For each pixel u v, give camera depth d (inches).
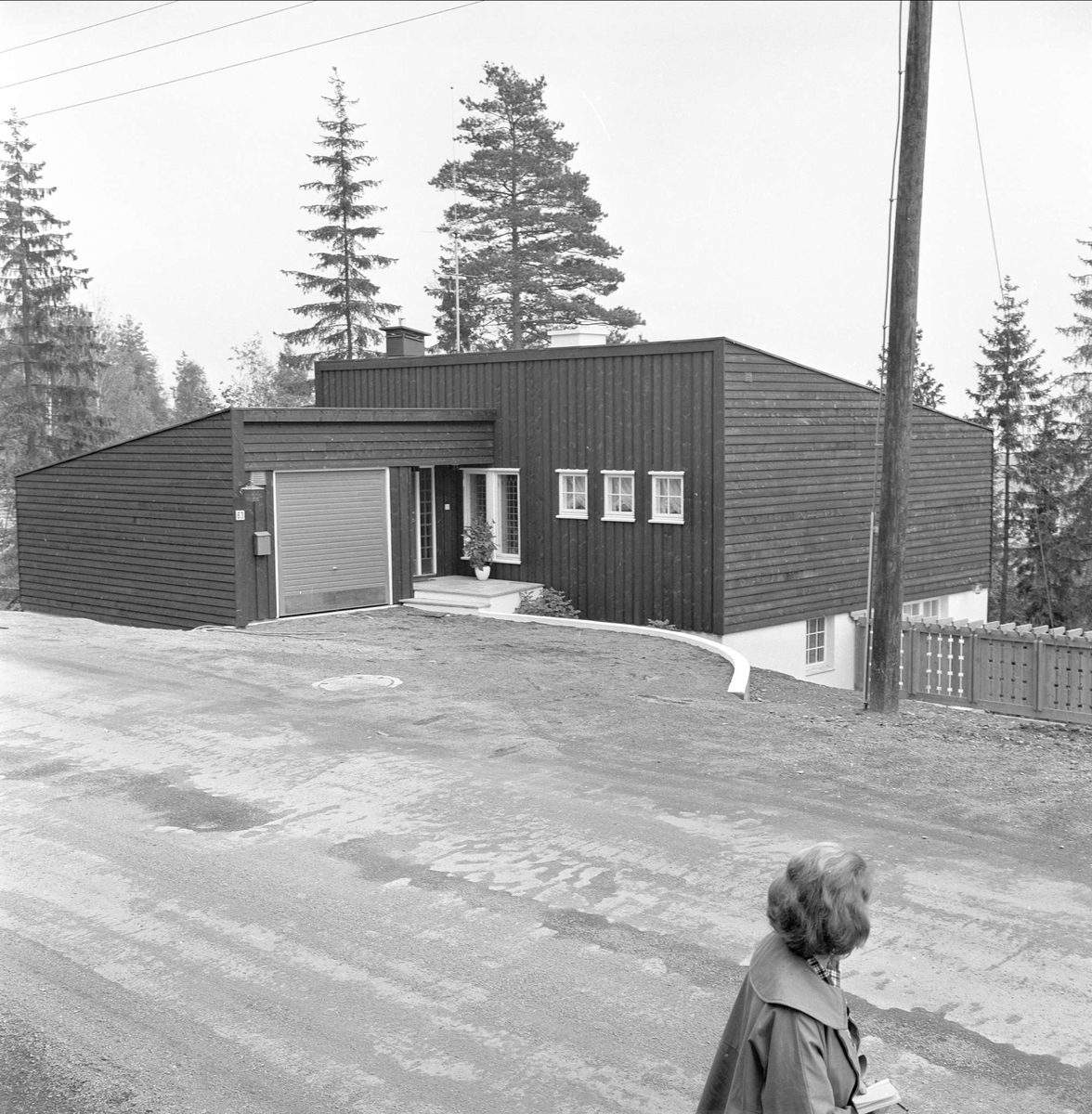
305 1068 204.1
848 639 917.8
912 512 983.0
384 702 486.3
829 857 123.6
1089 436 1708.9
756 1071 118.6
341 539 829.8
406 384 1005.2
